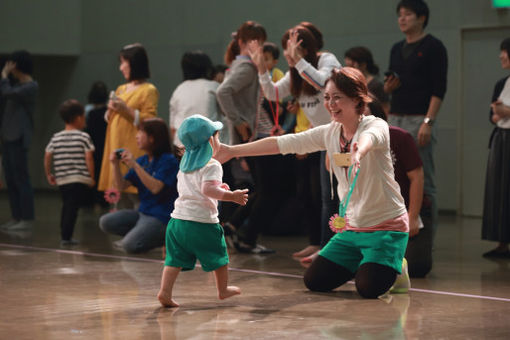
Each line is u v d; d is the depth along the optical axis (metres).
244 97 7.57
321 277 5.42
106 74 15.48
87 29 15.62
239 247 7.69
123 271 6.44
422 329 4.32
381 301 5.13
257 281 5.97
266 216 7.60
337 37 12.72
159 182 7.51
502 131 7.71
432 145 7.73
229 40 13.82
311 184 7.16
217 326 4.37
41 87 16.42
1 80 9.67
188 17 14.33
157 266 6.74
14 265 6.73
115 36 15.30
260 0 13.42
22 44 14.80
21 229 9.68
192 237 4.83
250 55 7.07
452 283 5.95
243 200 4.71
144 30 14.90
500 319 4.60
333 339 4.07
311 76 6.38
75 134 8.40
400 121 7.97
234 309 4.86
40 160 16.59
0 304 5.02
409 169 5.80
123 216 7.72
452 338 4.11
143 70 8.53
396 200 5.20
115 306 4.96
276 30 13.27
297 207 9.19
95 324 4.43
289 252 7.78
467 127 11.63
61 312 4.77
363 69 8.04
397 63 8.03
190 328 4.32
